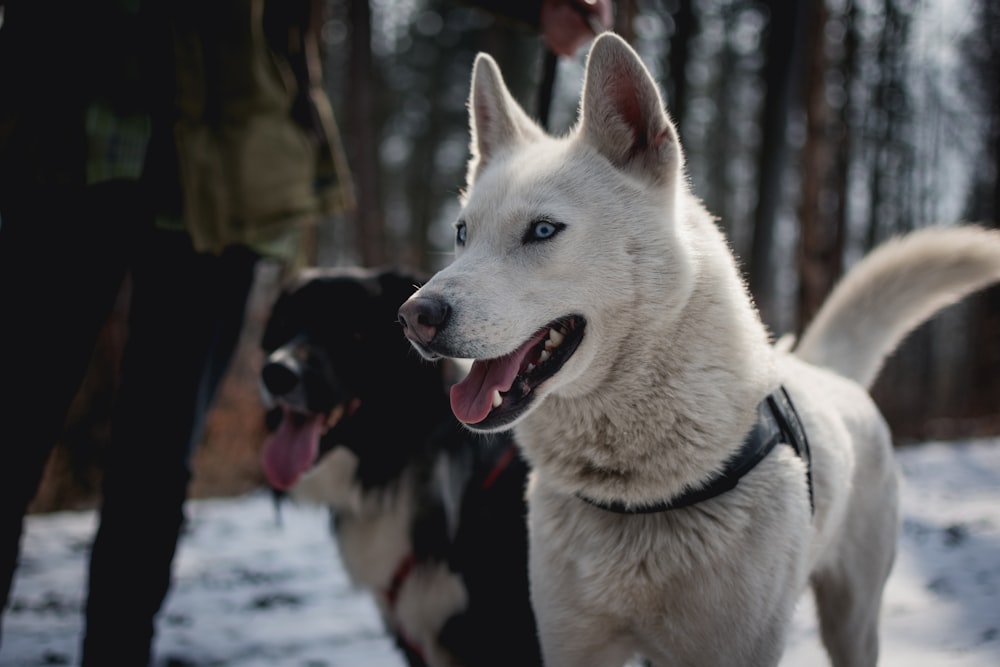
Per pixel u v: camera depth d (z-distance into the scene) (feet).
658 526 5.82
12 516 6.84
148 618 7.47
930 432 35.29
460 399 6.03
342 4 47.26
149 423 7.36
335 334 9.25
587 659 6.27
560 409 6.18
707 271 6.15
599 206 6.24
